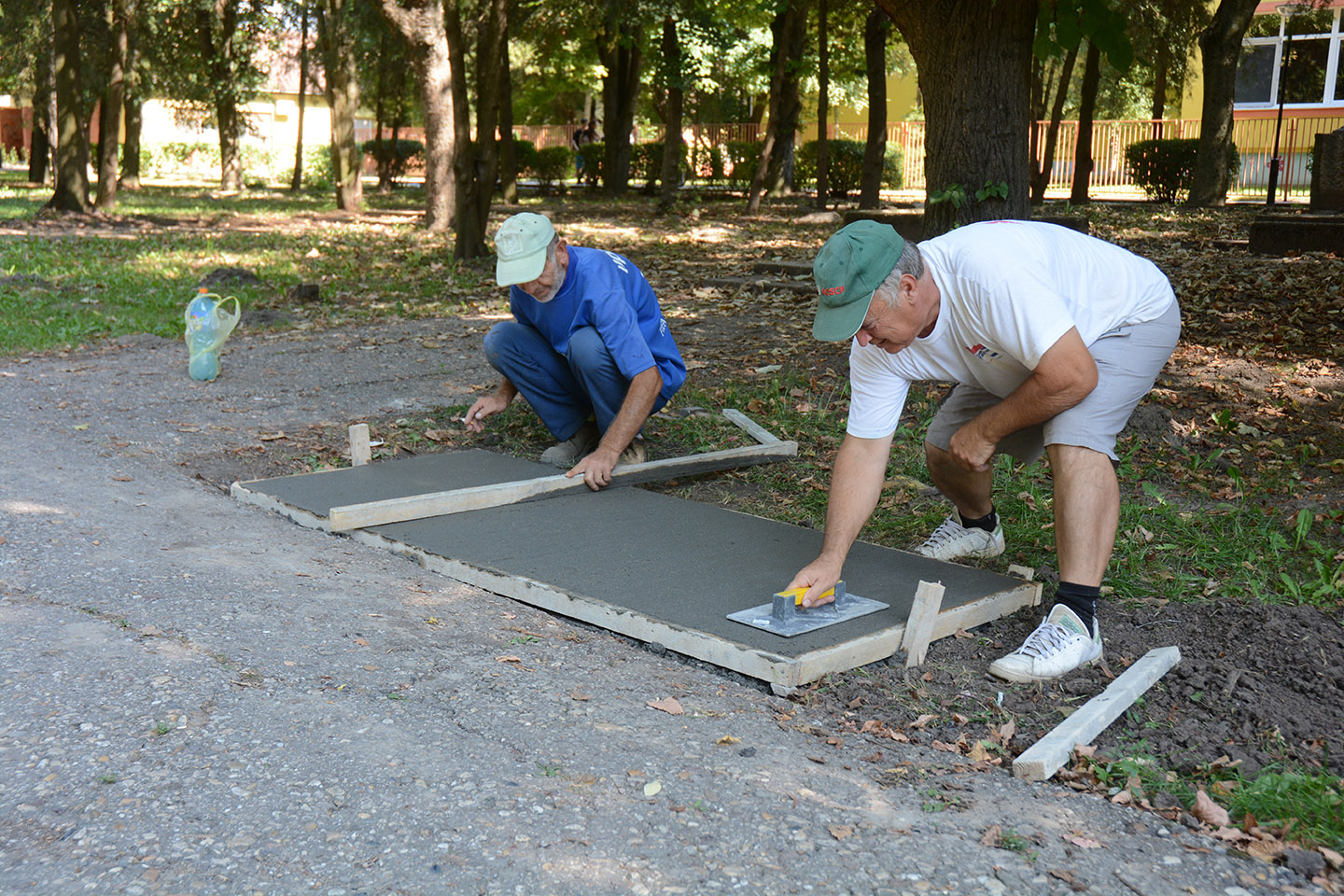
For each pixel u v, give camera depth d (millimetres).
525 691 2932
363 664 3025
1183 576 3861
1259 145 29250
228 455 5461
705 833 2275
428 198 18516
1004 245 3014
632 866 2145
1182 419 5891
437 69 18016
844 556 3412
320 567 3840
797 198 27906
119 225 18516
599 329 4750
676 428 5879
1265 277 10078
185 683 2795
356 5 22031
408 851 2148
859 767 2639
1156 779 2619
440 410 6371
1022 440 3715
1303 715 2947
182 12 29203
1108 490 3188
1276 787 2529
